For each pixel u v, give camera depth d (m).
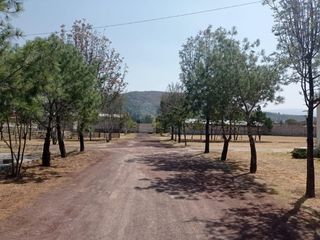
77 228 8.96
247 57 20.48
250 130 20.89
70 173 18.55
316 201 13.05
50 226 9.09
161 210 11.04
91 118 26.88
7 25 10.40
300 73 13.55
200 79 26.50
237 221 10.09
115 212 10.63
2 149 34.69
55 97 18.75
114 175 18.12
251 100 20.59
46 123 22.03
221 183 16.62
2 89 11.16
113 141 55.59
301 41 13.18
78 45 34.88
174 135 68.44
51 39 14.34
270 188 15.65
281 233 9.13
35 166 20.97
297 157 29.92
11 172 18.19
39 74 12.02
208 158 28.33
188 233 8.80
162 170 20.64
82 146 33.34
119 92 42.16
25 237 8.20
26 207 10.99
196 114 29.95
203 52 28.05
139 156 29.03
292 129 93.50
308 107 13.73
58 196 12.72
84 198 12.47
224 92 21.47
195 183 16.41
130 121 89.56
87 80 21.80
